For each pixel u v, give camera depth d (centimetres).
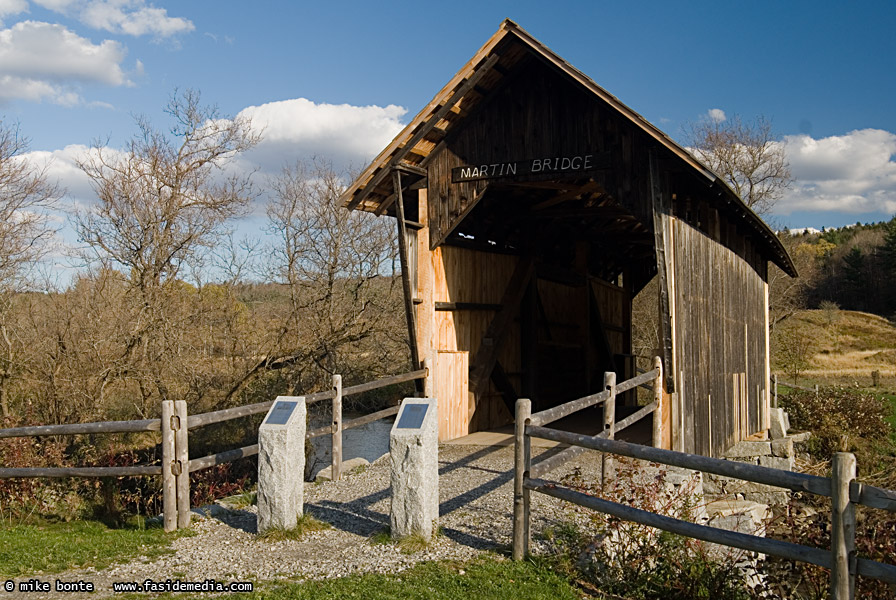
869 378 3472
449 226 979
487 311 1165
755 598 488
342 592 457
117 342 1472
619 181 858
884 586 454
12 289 1435
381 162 945
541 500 663
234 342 1644
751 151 3459
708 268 1018
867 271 6438
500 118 948
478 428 1122
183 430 627
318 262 1858
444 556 530
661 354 828
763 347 1515
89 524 677
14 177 1461
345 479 829
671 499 571
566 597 458
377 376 1881
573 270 1527
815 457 1805
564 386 1420
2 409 1345
